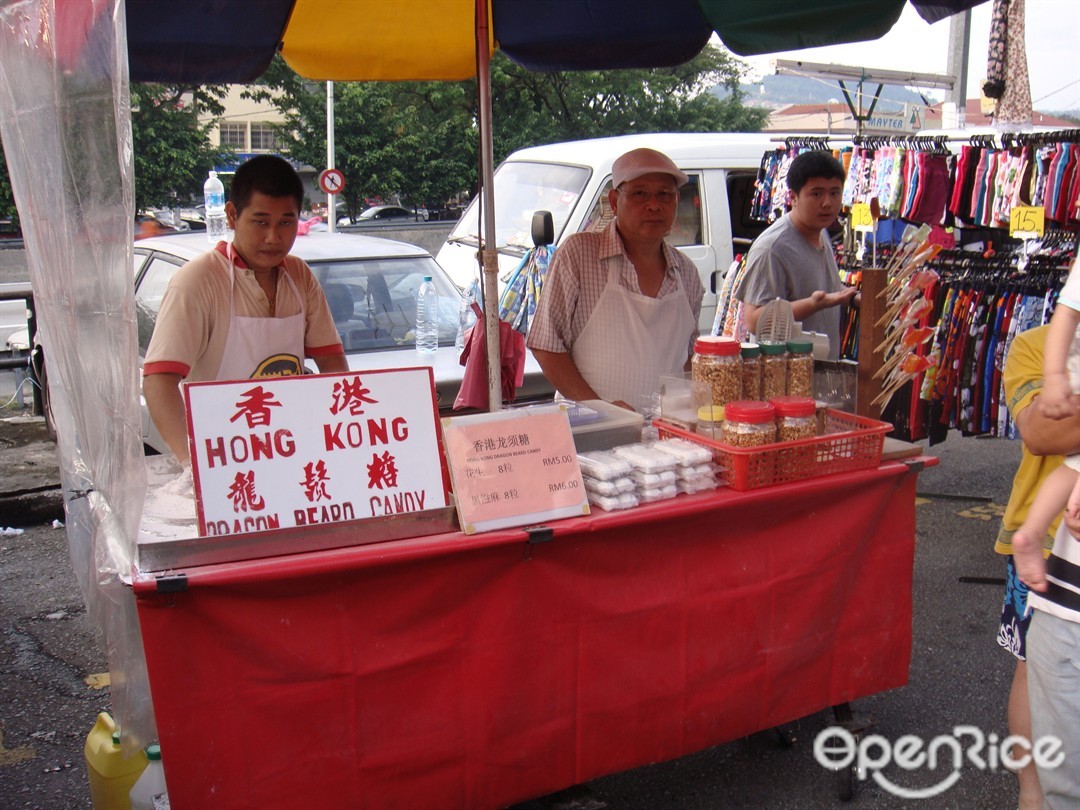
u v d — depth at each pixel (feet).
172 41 10.60
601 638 7.72
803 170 12.60
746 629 8.35
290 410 6.72
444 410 13.03
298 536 6.60
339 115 80.59
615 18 11.75
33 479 17.58
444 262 23.62
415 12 11.18
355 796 7.05
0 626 13.08
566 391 10.75
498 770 7.52
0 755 10.16
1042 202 16.05
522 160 24.63
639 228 10.43
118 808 7.32
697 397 8.66
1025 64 16.87
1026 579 6.67
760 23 11.31
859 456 8.59
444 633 7.13
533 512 7.25
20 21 6.85
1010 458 21.63
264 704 6.64
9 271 57.62
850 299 12.10
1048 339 6.35
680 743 8.28
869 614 9.08
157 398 8.46
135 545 6.33
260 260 8.98
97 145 6.35
